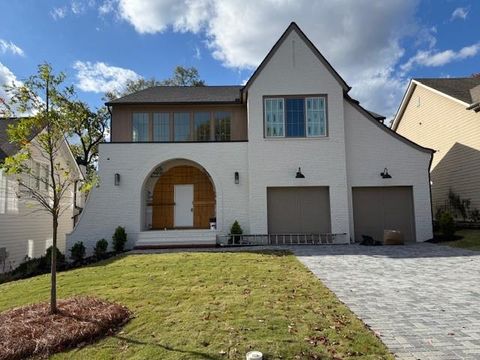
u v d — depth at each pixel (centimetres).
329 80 1477
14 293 741
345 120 1505
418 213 1459
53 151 610
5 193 1413
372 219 1477
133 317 527
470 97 1717
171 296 630
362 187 1488
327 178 1445
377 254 1105
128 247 1419
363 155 1488
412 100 2217
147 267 912
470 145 1664
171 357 392
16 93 553
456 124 1770
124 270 886
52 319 505
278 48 1496
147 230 1499
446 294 638
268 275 797
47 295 683
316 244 1393
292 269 868
